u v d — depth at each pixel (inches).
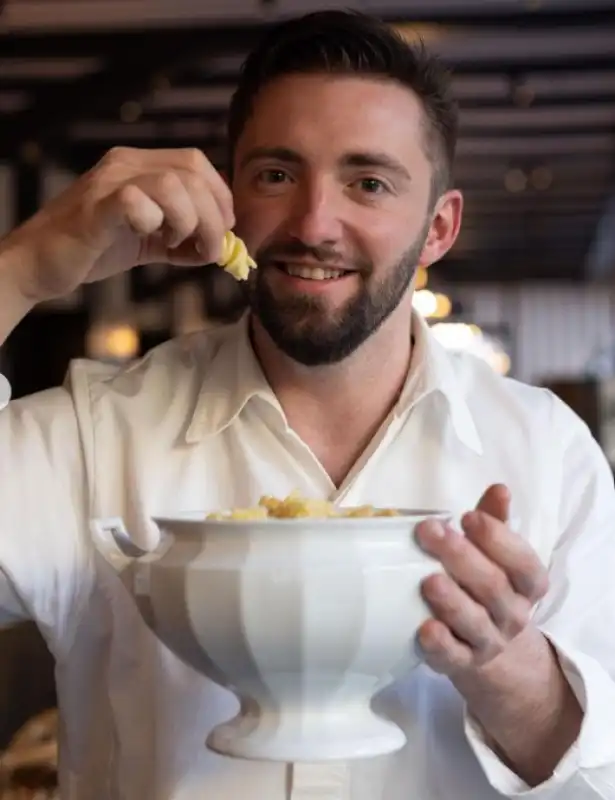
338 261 41.7
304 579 29.4
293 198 41.8
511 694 37.2
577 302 563.2
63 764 46.1
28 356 272.5
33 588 44.8
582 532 47.3
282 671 30.6
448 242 49.3
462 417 47.6
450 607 31.3
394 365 46.8
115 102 274.4
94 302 358.3
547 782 37.7
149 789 43.8
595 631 45.9
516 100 321.4
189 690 44.0
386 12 250.1
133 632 44.7
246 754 31.6
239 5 248.8
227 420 46.3
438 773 43.6
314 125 41.4
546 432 48.9
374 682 31.8
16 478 45.5
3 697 70.7
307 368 45.0
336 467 47.5
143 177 35.0
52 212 37.8
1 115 284.0
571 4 248.1
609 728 37.9
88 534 45.7
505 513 34.4
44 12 250.7
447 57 296.7
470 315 521.7
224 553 30.4
